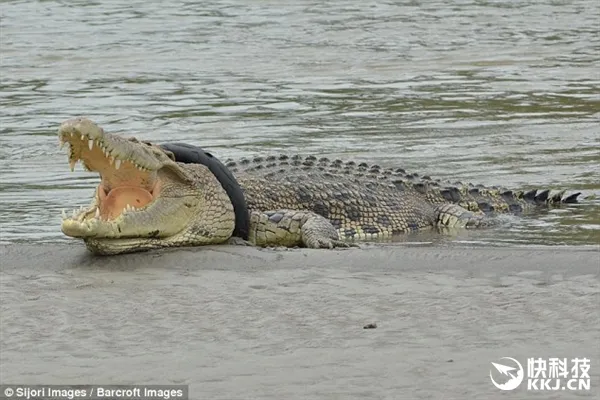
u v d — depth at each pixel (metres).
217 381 28.31
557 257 38.66
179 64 101.94
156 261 39.56
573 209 51.56
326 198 47.78
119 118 75.81
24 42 115.25
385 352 30.25
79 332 32.22
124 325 32.72
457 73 95.44
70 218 39.47
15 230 46.59
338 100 82.00
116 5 142.12
